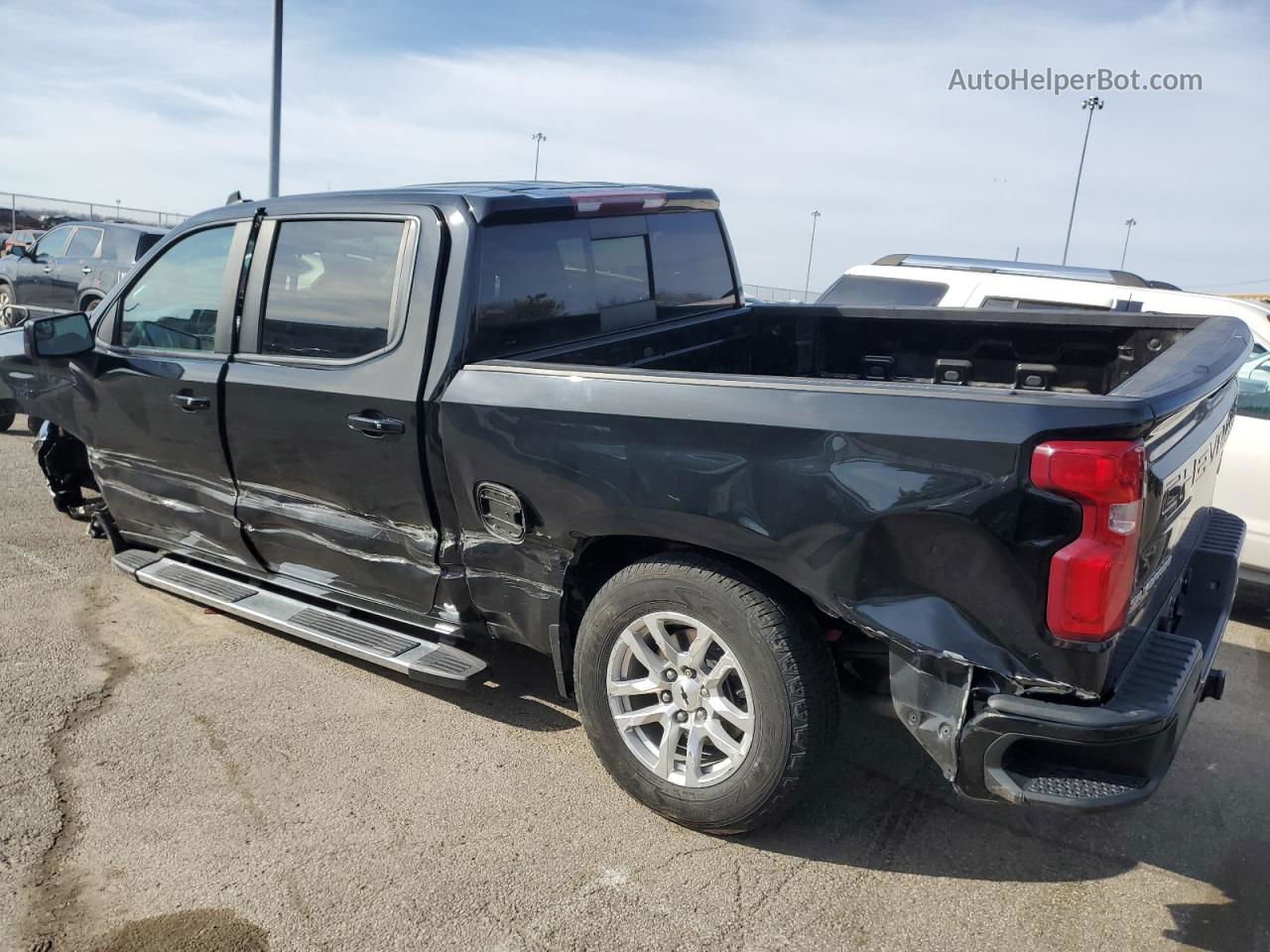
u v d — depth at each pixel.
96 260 13.31
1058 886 2.86
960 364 4.36
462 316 3.28
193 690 3.94
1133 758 2.41
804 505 2.62
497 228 3.38
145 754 3.46
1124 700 2.42
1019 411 2.35
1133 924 2.70
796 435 2.62
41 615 4.62
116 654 4.23
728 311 4.69
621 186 4.17
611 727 3.13
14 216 29.84
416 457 3.38
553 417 3.03
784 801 2.84
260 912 2.69
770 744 2.79
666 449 2.82
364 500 3.63
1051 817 3.21
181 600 4.86
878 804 3.26
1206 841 3.11
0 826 3.03
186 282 4.20
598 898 2.77
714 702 2.92
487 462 3.20
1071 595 2.33
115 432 4.56
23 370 4.98
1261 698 4.21
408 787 3.29
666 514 2.85
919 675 2.55
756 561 2.73
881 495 2.50
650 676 3.04
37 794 3.21
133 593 4.92
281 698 3.89
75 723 3.66
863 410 2.54
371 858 2.92
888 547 2.53
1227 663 4.59
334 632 3.84
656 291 4.20
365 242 3.55
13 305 14.52
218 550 4.38
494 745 3.58
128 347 4.45
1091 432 2.28
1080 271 6.46
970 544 2.41
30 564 5.26
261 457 3.89
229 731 3.63
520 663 4.25
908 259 6.94
